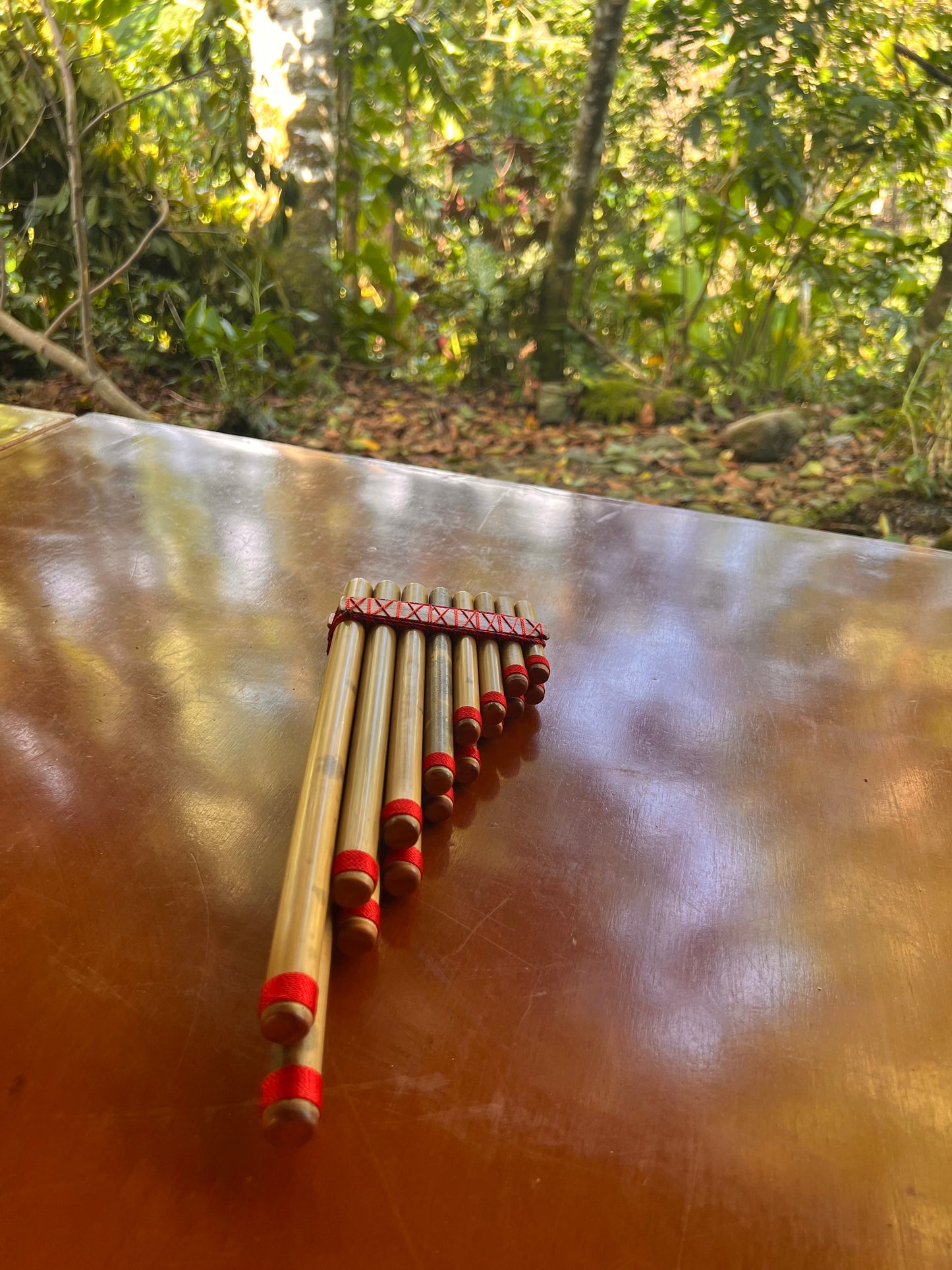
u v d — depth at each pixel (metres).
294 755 0.41
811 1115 0.28
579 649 0.51
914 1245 0.25
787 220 1.69
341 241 1.76
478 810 0.39
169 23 1.68
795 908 0.36
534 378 1.71
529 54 1.79
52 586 0.52
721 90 1.62
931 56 1.59
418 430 1.54
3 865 0.34
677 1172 0.26
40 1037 0.28
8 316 1.31
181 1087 0.27
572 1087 0.28
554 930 0.34
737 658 0.52
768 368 1.76
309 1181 0.25
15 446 0.71
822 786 0.42
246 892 0.34
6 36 1.33
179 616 0.50
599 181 1.72
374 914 0.31
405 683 0.41
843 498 1.32
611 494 1.33
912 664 0.53
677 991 0.32
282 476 0.70
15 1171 0.25
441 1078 0.28
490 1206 0.25
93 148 1.44
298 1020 0.26
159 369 1.60
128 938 0.32
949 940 0.35
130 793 0.38
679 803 0.40
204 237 1.57
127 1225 0.24
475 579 0.58
